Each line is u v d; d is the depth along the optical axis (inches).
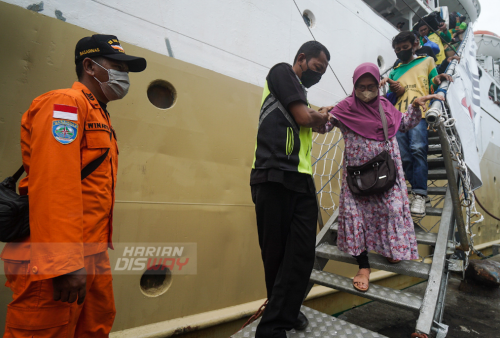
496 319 119.0
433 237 73.2
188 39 84.4
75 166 38.6
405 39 98.6
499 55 346.0
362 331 58.2
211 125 86.5
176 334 73.2
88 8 69.6
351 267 125.0
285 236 54.6
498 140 264.2
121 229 69.7
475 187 91.6
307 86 60.9
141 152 73.7
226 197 88.1
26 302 37.7
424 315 54.9
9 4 60.6
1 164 58.4
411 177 89.4
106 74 47.9
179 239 78.0
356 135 70.1
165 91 81.8
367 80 66.6
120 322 68.8
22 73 61.0
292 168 52.4
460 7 276.4
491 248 247.9
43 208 35.5
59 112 38.8
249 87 96.0
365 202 69.4
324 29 122.4
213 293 83.7
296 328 57.9
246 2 97.8
